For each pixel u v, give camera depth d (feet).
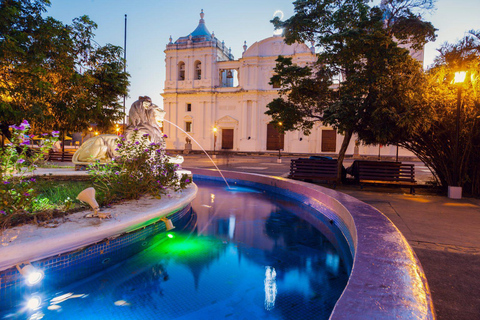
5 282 7.41
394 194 24.36
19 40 31.27
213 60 146.20
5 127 40.57
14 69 32.76
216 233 14.21
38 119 34.55
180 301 7.57
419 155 30.73
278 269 9.84
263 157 114.01
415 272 6.88
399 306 5.23
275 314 6.97
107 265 10.05
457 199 21.75
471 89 23.15
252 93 138.31
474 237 12.22
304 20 30.99
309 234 14.21
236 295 7.95
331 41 29.60
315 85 34.06
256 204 21.81
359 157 113.60
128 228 10.67
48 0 34.35
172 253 11.30
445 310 6.77
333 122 28.91
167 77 150.92
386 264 7.33
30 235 8.25
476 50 24.56
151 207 12.74
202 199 23.77
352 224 12.07
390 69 26.58
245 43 144.56
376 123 26.32
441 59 26.76
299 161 30.71
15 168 10.04
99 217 10.53
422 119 22.89
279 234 14.15
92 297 7.77
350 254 11.41
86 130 53.31
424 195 23.97
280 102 35.88
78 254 9.11
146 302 7.51
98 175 15.33
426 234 12.60
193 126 148.46
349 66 31.14
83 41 42.50
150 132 25.53
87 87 41.70
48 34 34.12
